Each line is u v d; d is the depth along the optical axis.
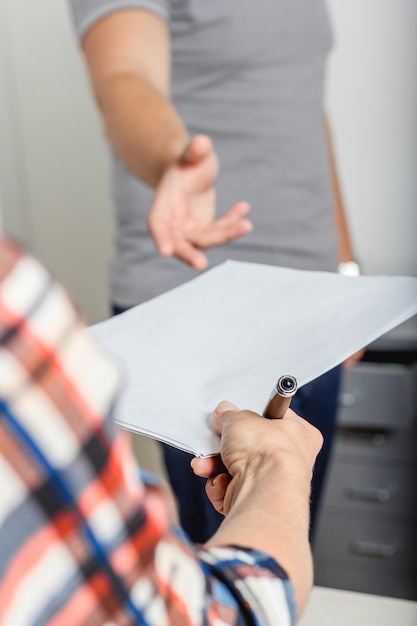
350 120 2.26
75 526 0.31
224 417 0.58
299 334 0.72
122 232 1.47
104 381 0.32
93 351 0.32
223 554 0.43
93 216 2.46
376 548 2.25
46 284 0.30
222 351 0.71
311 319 0.74
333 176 1.63
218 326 0.76
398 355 2.14
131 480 0.33
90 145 2.42
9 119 2.42
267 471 0.51
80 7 1.19
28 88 2.40
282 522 0.47
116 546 0.32
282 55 1.43
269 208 1.47
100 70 1.17
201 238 0.95
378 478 2.21
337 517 2.26
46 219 2.49
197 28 1.39
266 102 1.44
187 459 1.28
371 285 0.79
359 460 2.21
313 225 1.51
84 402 0.31
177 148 1.03
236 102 1.44
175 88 1.47
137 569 0.33
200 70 1.43
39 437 0.30
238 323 0.76
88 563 0.31
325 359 0.66
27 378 0.29
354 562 2.27
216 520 1.32
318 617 1.30
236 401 0.62
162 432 0.59
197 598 0.37
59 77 2.38
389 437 2.18
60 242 2.50
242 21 1.38
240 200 1.47
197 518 1.33
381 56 2.21
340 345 0.68
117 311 1.46
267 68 1.43
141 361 0.70
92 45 1.18
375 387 2.15
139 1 1.17
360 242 2.34
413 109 2.23
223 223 0.96
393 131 2.25
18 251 0.30
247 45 1.39
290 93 1.45
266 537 0.45
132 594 0.33
